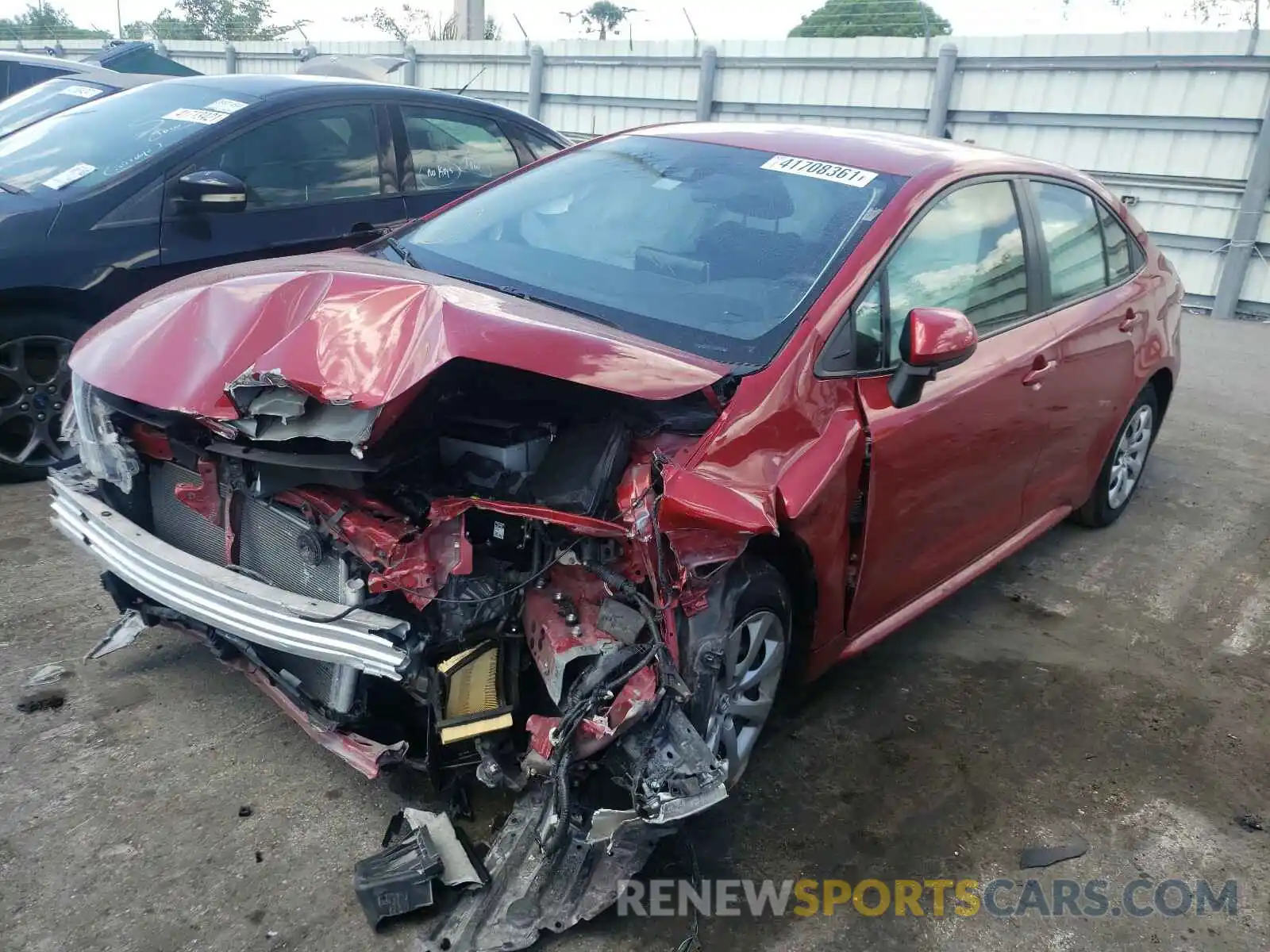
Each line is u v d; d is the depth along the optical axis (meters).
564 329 2.40
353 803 2.69
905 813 2.90
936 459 3.12
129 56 10.33
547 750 2.24
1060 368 3.78
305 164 5.12
